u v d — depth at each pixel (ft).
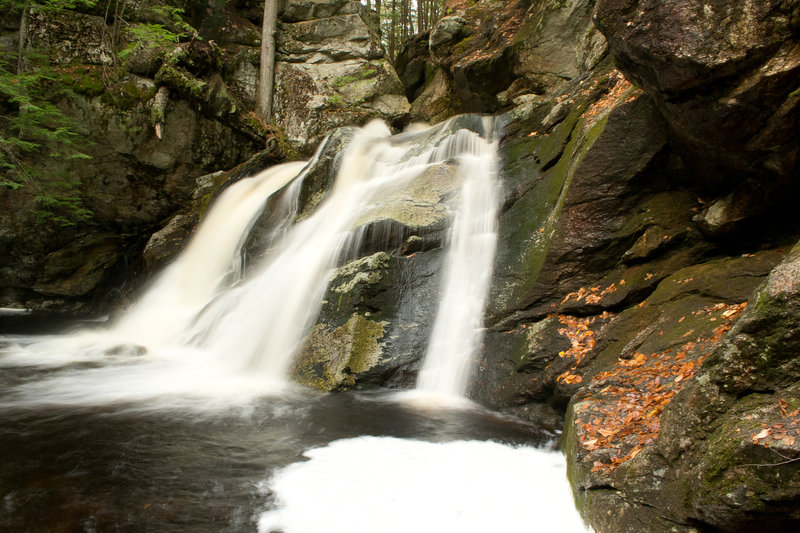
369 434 16.96
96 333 36.24
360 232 26.40
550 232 22.57
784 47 14.07
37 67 43.01
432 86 59.77
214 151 49.44
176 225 45.55
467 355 21.83
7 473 13.57
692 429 10.25
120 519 11.54
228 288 34.55
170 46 47.42
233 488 13.07
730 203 17.72
